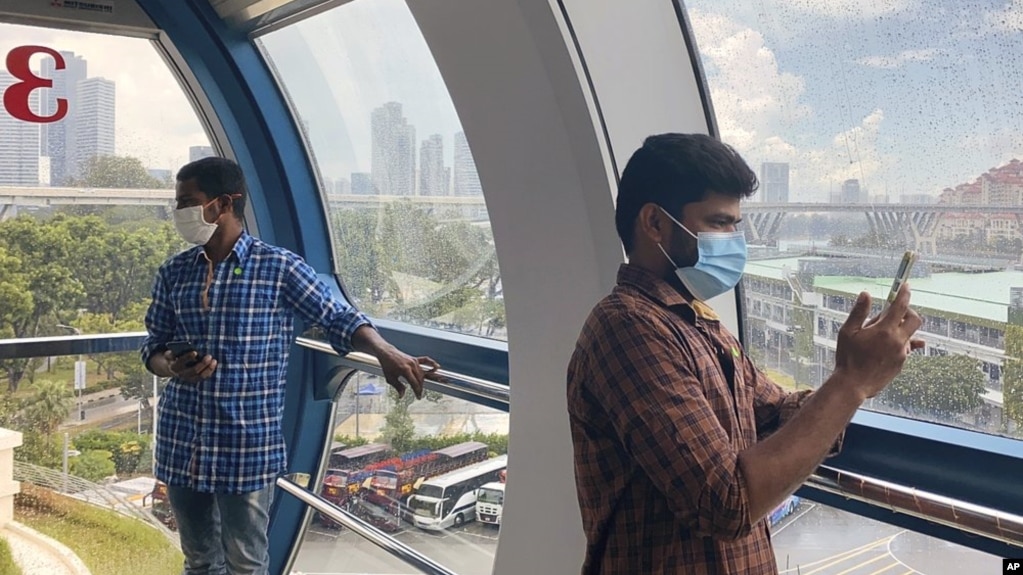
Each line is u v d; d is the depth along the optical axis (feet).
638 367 3.48
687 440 3.28
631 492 3.67
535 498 6.48
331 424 11.38
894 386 5.11
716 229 3.82
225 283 7.80
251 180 11.64
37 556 11.25
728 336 4.07
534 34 5.61
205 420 7.80
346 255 11.43
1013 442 4.50
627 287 3.90
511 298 6.60
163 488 12.12
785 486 3.25
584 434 3.80
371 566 10.37
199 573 8.42
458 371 8.41
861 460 5.00
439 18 6.27
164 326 8.18
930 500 4.32
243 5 10.25
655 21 5.90
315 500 10.41
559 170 5.94
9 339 10.90
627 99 5.76
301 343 10.76
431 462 9.30
